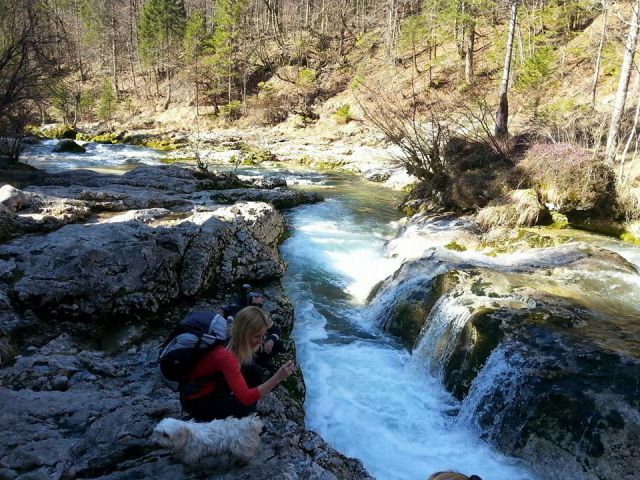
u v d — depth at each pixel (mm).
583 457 4898
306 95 46000
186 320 3201
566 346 5805
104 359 5473
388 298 8602
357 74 42625
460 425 5988
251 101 47781
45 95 21438
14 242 6965
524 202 11734
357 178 22719
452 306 7152
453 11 35094
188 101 51375
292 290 9336
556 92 27203
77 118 52344
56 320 5941
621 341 5914
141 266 6613
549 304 6910
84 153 29266
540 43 35469
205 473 3396
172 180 15156
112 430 3779
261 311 3213
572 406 5125
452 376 6527
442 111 22281
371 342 7777
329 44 53281
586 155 12289
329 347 7539
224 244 7902
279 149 31797
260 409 4809
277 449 3793
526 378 5602
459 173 14547
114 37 61281
